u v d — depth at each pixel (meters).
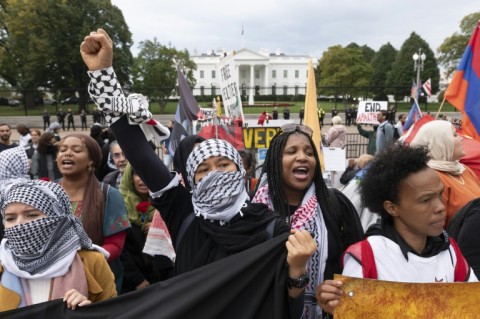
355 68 55.88
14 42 45.59
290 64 93.31
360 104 14.39
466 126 4.85
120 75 49.72
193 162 2.06
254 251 1.80
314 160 2.42
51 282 1.99
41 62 44.72
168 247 3.32
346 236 2.46
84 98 40.72
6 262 1.98
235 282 1.79
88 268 2.10
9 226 1.95
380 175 1.90
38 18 43.56
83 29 44.88
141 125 2.12
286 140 2.45
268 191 2.51
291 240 1.70
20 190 1.96
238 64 83.50
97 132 8.14
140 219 3.68
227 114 6.59
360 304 1.77
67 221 2.03
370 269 1.87
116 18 47.88
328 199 2.43
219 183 1.91
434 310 1.75
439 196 1.82
